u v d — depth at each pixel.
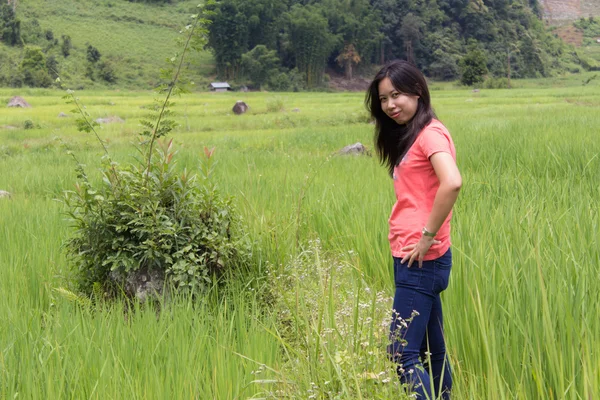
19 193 10.84
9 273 5.50
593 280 3.74
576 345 3.12
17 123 30.25
